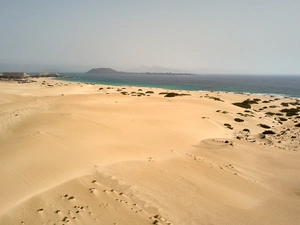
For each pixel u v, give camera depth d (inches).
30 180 390.6
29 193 359.6
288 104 2060.8
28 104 1098.1
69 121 715.4
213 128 1023.6
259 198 456.1
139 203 384.2
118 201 377.7
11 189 360.5
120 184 431.2
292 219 392.2
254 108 1859.0
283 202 448.1
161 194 420.8
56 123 681.0
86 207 348.2
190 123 1013.8
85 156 510.9
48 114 793.6
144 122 882.8
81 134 627.2
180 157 625.9
